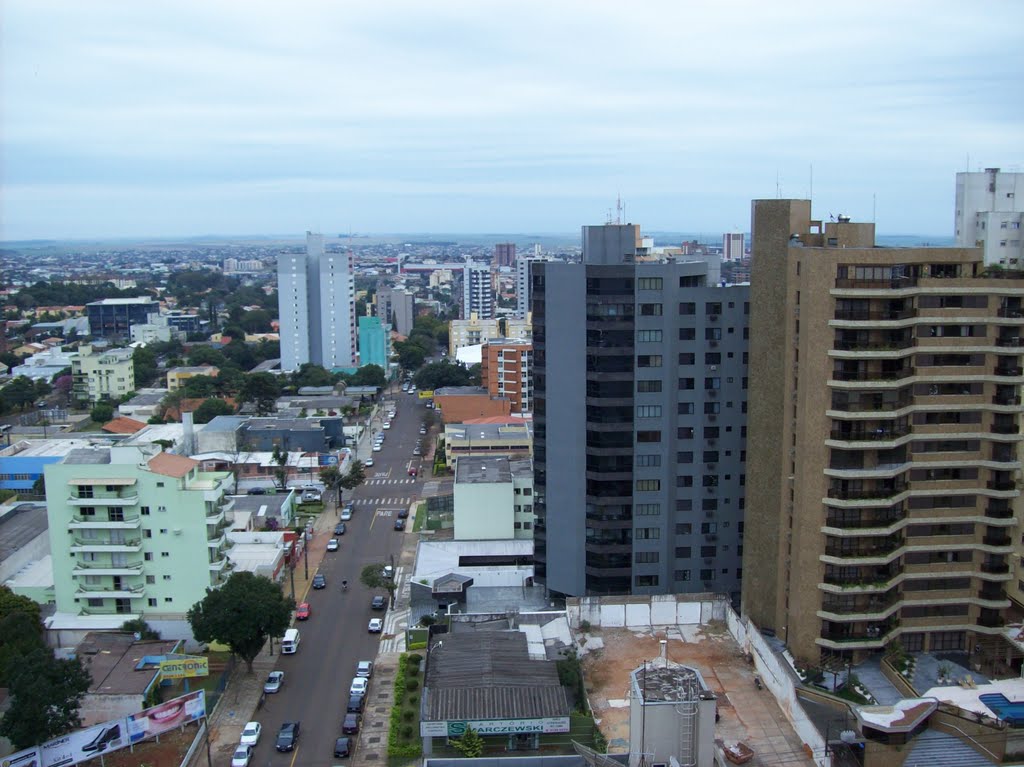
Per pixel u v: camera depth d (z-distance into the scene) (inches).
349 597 5487.2
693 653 4261.8
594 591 4945.9
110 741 3671.3
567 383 4837.6
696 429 4827.8
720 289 4717.0
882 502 3782.0
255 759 3752.5
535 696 3703.3
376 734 3937.0
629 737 3457.2
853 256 3698.3
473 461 6702.8
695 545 4931.1
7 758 3513.8
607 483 4835.1
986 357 3811.5
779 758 3427.7
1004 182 5856.3
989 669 3836.1
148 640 4628.4
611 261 5019.7
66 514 4694.9
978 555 3964.1
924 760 3272.6
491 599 5128.0
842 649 3905.0
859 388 3715.6
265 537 5944.9
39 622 4640.8
